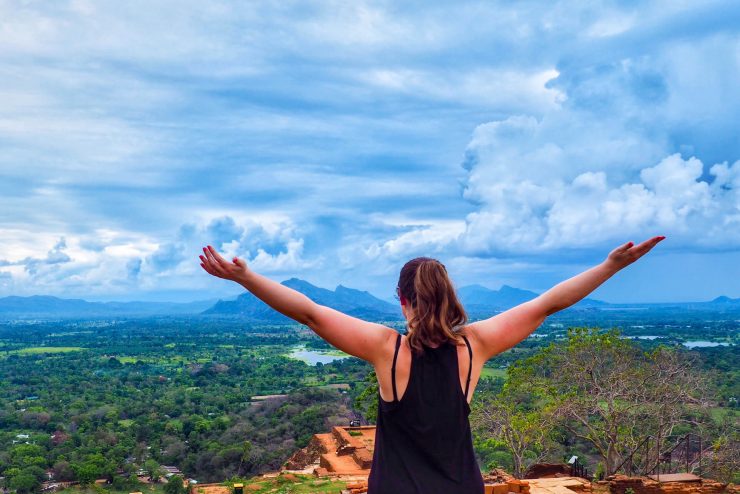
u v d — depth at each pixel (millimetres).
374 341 2236
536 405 22844
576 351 21250
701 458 19422
